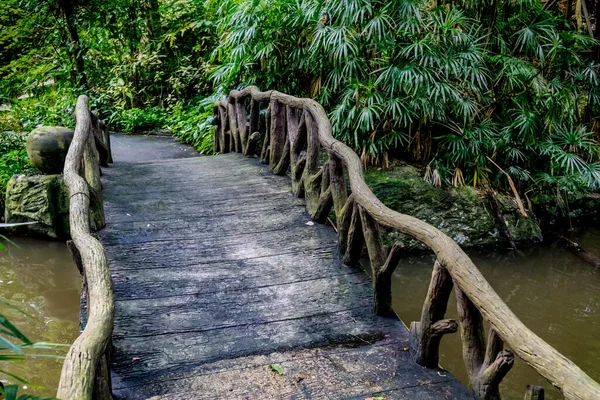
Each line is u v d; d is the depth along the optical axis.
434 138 5.19
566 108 5.25
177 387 2.22
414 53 4.68
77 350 1.78
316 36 4.75
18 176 4.94
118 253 3.27
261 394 2.18
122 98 10.06
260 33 5.46
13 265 4.66
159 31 10.09
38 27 8.43
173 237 3.51
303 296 2.94
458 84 5.01
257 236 3.57
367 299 2.95
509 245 5.25
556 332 3.73
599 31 5.99
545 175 5.40
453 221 5.21
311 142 4.02
